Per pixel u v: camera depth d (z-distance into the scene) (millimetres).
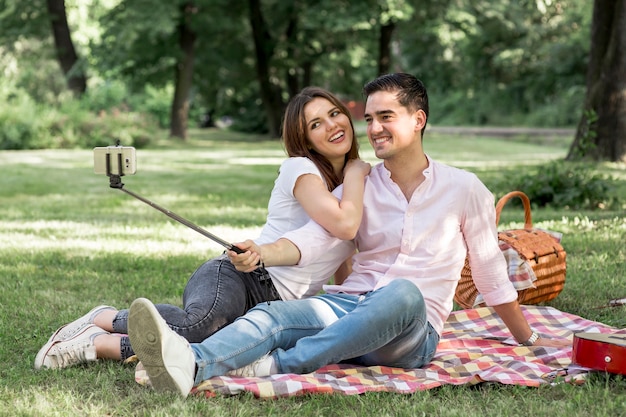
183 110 27906
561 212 8539
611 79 13680
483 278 3408
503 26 30734
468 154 20703
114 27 25141
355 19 24219
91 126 23781
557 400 2906
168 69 28000
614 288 4855
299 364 3033
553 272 4344
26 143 22906
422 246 3254
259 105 35281
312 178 3256
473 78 43250
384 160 3283
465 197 3264
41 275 5469
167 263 5879
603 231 6832
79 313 4328
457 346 3668
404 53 36875
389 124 3178
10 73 30719
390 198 3279
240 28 28109
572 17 36562
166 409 2738
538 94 40875
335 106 3340
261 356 3059
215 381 2938
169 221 8312
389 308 2947
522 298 4266
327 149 3318
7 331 3941
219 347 2961
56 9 27031
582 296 4707
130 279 5305
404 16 24766
